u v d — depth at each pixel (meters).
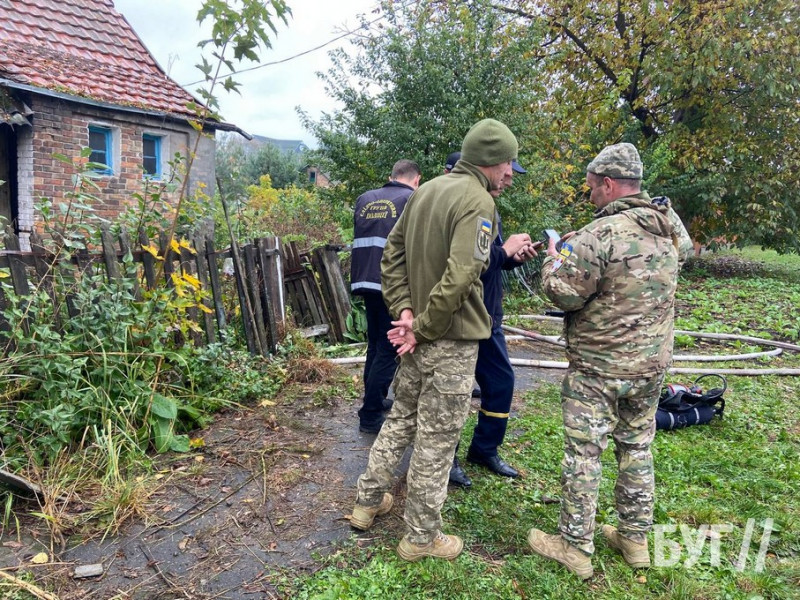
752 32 11.59
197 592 2.23
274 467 3.23
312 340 5.55
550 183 9.16
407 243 2.40
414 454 2.37
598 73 13.43
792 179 12.56
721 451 3.78
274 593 2.24
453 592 2.26
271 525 2.68
